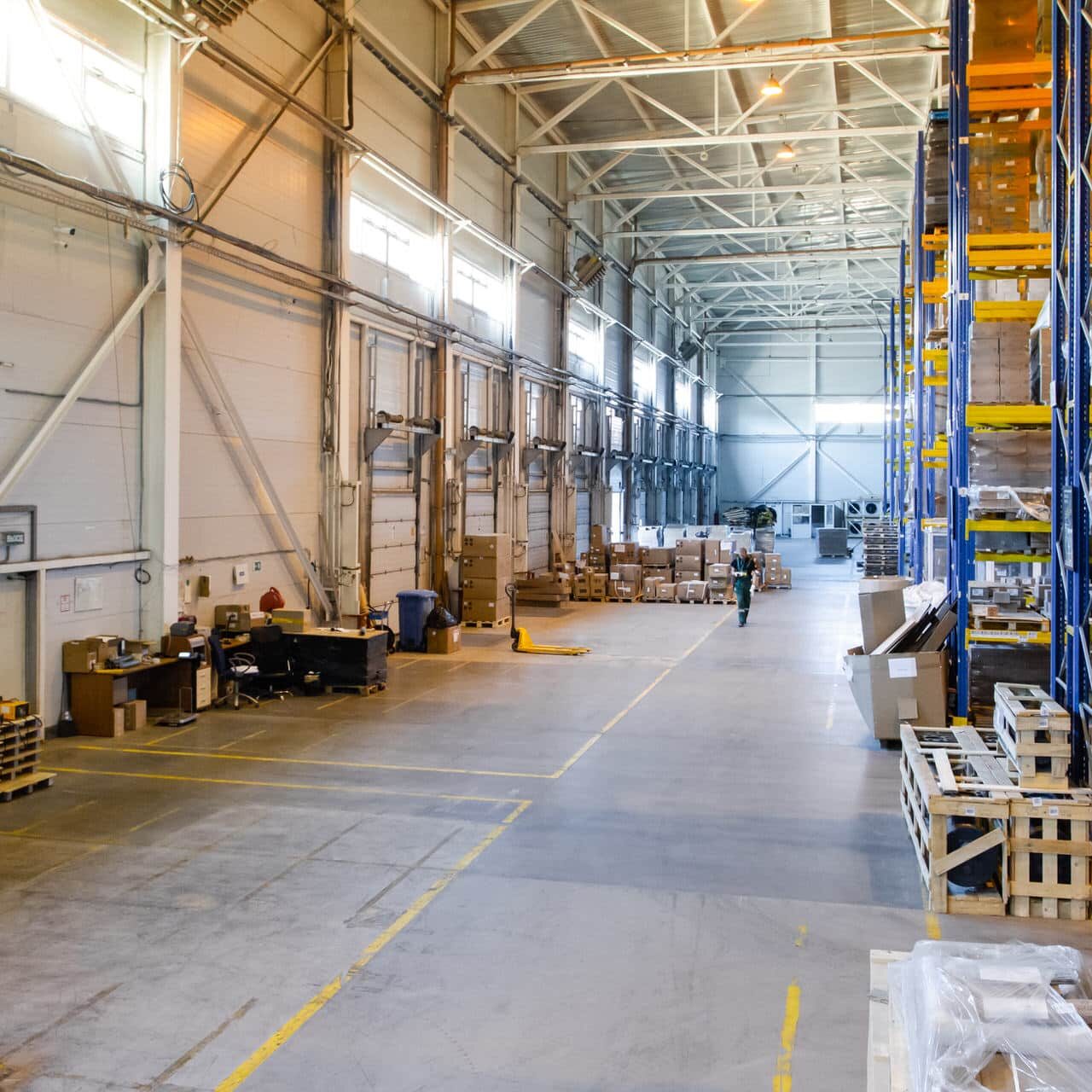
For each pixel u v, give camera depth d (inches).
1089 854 246.1
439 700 519.8
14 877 271.4
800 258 1424.7
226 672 495.5
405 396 746.2
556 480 1087.0
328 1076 178.2
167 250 464.8
